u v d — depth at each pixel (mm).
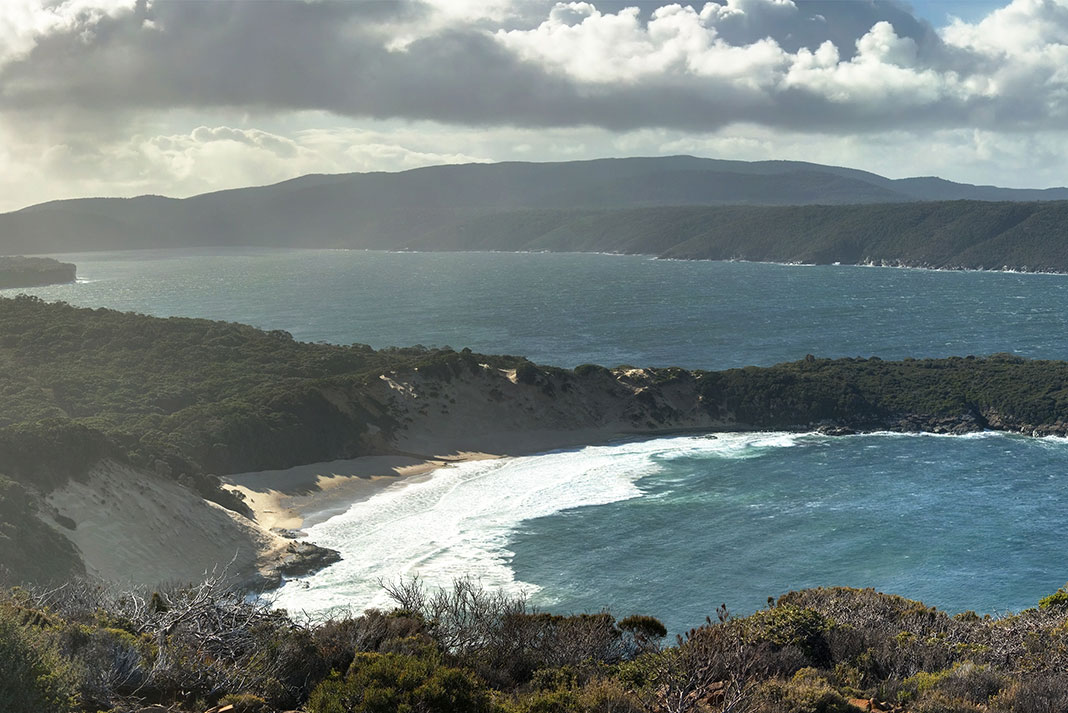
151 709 15031
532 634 22266
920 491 91000
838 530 77312
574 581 64562
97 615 19531
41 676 12812
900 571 67000
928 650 21734
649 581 64625
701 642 20266
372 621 21609
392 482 97688
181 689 16453
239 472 94688
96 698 14984
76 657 15289
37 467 66062
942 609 59500
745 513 83062
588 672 20219
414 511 85062
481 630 22672
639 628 23688
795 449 113250
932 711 17797
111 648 16469
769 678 19484
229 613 19844
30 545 56844
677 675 18328
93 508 66188
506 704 16703
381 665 15844
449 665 20234
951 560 69438
